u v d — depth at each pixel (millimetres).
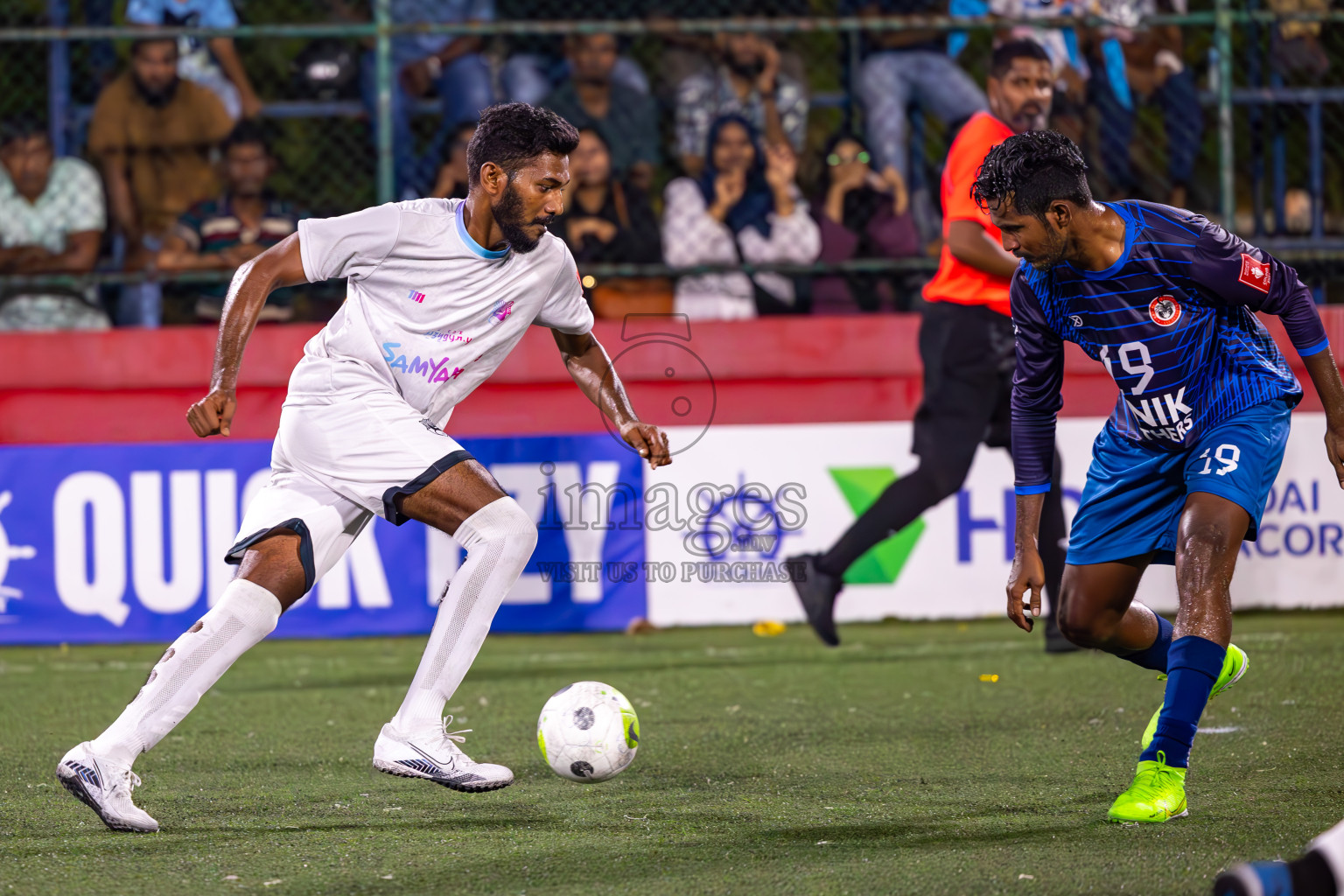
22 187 23859
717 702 16531
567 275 11609
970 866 9133
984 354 19594
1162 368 10586
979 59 25250
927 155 25500
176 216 24062
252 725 15367
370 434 10891
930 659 19516
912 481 20000
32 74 25359
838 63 26219
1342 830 7051
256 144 24109
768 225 24234
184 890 8930
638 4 26094
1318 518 21641
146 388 23172
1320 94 24203
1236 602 21516
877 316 23125
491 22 23109
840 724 14906
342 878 9172
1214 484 10312
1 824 10805
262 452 21547
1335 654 18500
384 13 22812
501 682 18281
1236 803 10727
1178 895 8367
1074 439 21625
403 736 11141
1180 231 10352
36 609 21516
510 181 10602
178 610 21469
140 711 10500
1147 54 24125
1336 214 25000
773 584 21641
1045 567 19469
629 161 24250
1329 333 22641
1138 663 12367
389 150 23266
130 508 21500
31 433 23266
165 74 23891
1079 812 10664
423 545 21484
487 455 21469
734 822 10609
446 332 11086
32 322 23922
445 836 10312
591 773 11430
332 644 22250
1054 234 10188
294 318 24125
